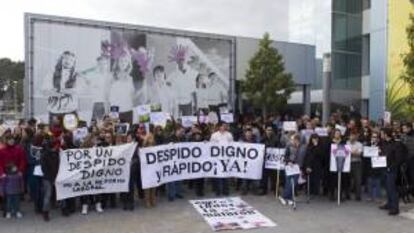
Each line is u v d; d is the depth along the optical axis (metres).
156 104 23.36
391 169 13.40
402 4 28.89
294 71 30.67
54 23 22.66
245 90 28.97
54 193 13.65
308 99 31.33
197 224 12.42
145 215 13.32
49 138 13.12
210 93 26.45
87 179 13.45
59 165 13.08
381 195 15.83
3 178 12.95
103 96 23.72
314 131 16.00
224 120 18.70
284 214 13.44
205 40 26.31
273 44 29.84
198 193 15.69
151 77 24.81
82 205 13.73
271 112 28.89
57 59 22.72
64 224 12.44
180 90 25.58
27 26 22.09
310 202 14.94
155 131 15.59
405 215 13.38
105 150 13.64
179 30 25.55
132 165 13.89
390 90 29.58
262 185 15.95
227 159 15.70
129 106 24.30
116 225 12.32
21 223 12.54
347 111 34.09
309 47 31.12
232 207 14.18
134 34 24.44
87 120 23.36
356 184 15.20
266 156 15.80
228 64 27.06
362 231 11.80
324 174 15.30
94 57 23.53
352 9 36.16
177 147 14.99
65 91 22.91
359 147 15.15
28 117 22.11
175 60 25.44
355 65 36.12
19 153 13.20
